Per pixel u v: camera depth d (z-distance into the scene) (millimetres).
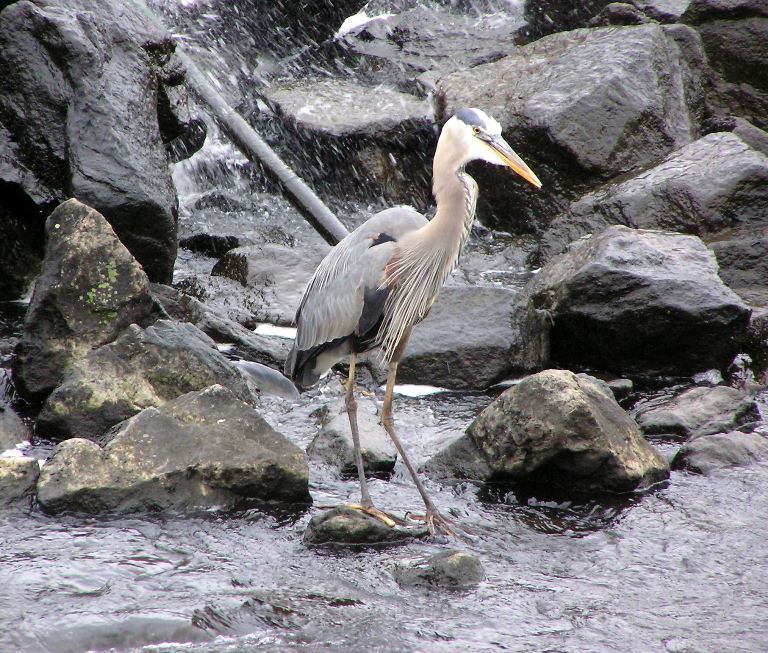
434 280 9859
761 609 7906
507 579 8312
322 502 9562
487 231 18188
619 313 12648
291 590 7949
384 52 23078
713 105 19562
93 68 13727
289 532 8945
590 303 12805
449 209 9719
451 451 10391
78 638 7090
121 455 9125
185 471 9102
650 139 17438
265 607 7648
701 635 7523
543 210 17625
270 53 23547
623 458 9844
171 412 9578
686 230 15375
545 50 19312
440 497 9844
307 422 11383
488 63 20578
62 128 13594
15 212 13734
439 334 12586
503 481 10164
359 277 9672
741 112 19500
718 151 16156
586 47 18641
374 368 12586
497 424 10141
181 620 7352
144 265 13648
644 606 7934
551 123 17094
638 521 9359
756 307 13648
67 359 10852
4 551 8180
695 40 19375
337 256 9992
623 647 7348
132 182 13258
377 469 10336
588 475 9883
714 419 11297
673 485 10086
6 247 13789
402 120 19125
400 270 9641
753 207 15461
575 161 17094
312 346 10062
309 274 14898
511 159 9523
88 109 13516
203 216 18672
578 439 9781
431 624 7582
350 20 24828
